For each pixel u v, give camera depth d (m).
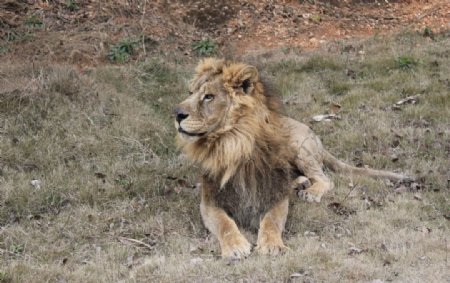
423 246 9.63
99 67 17.86
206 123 10.09
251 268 8.94
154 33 19.97
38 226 11.23
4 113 14.90
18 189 12.27
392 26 21.78
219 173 10.41
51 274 9.32
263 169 10.48
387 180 12.52
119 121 15.01
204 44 19.55
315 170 12.36
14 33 18.95
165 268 9.20
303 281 8.56
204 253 9.94
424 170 12.98
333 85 17.23
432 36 20.50
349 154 13.97
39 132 14.45
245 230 10.73
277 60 18.84
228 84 10.23
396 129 14.70
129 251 10.20
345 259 9.22
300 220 10.99
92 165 13.44
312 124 15.27
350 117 15.55
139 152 14.02
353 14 22.22
